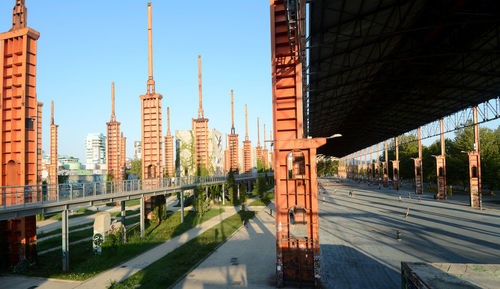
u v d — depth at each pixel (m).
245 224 30.73
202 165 59.59
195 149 60.12
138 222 33.00
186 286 13.85
